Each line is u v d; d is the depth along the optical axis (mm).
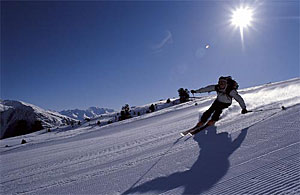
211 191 2207
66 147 10445
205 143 3998
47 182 3943
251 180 2244
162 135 6812
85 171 4137
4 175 5539
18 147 18438
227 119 5844
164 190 2475
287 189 1941
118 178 3225
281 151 2791
